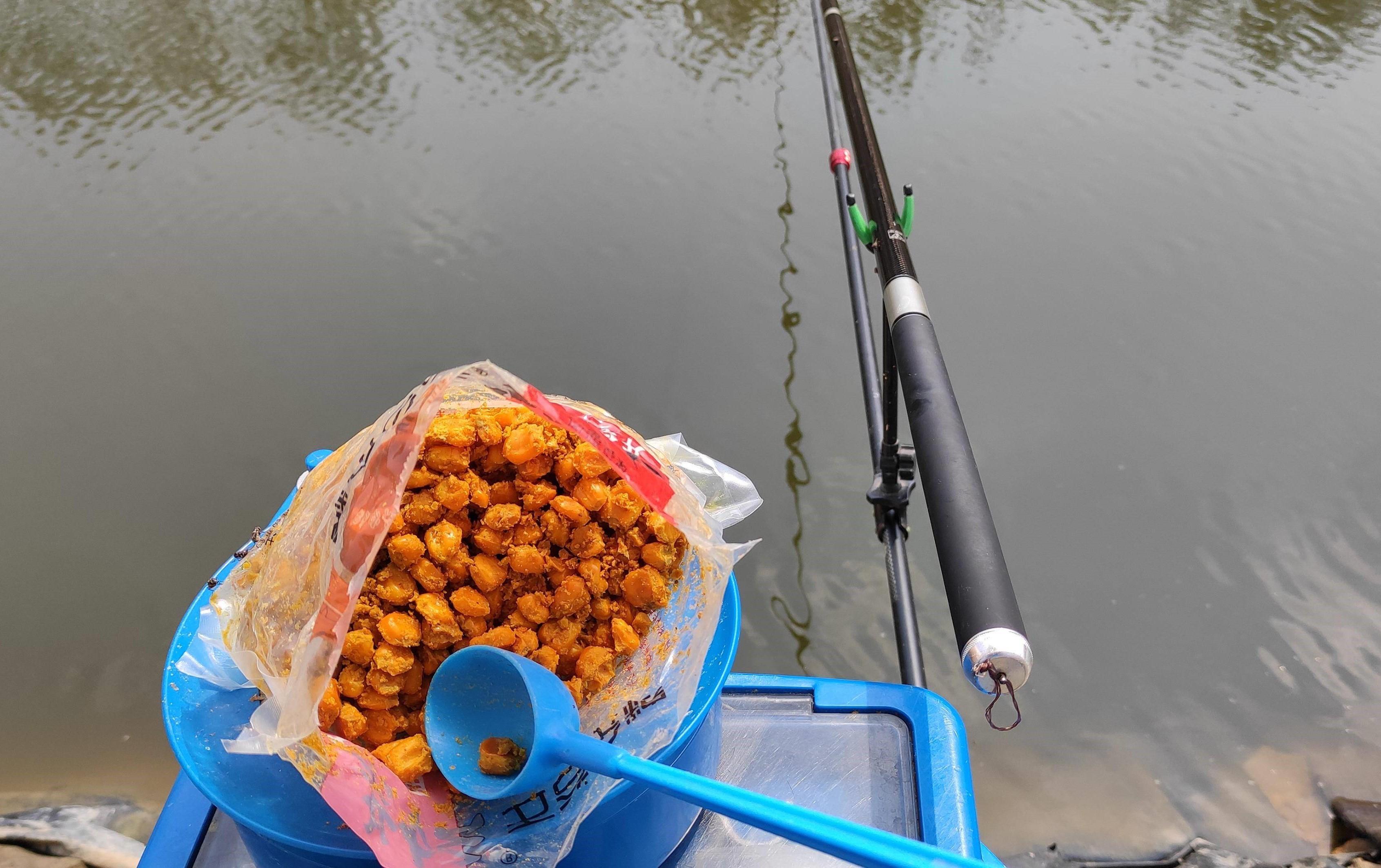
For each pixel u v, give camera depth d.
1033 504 2.54
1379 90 3.83
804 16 4.45
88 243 3.21
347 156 3.61
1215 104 3.80
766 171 3.54
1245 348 2.88
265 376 2.79
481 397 0.80
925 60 4.06
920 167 3.50
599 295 3.04
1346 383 2.76
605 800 0.71
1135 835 2.08
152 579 2.35
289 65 4.14
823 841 0.59
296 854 0.70
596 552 0.79
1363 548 2.43
